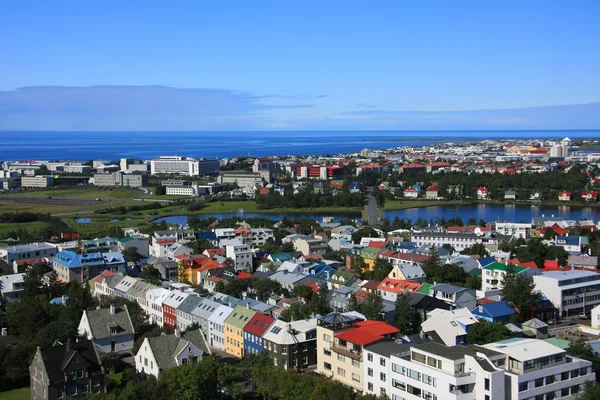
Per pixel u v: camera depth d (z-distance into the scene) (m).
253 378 171.00
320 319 196.38
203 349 183.50
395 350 167.50
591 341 183.12
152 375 166.62
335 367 185.62
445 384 145.62
